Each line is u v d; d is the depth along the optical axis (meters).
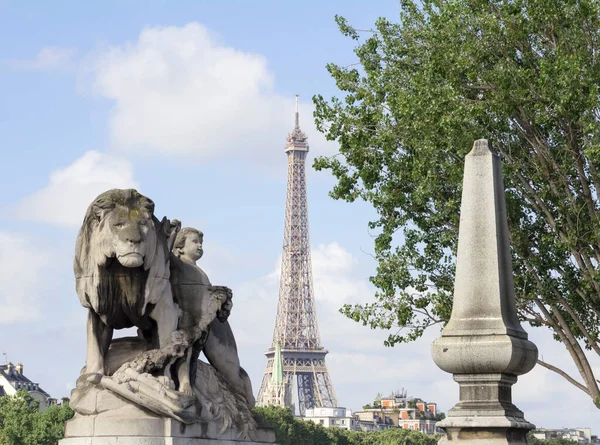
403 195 42.12
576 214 38.19
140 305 17.42
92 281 17.25
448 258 43.25
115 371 17.67
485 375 17.86
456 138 37.59
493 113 37.66
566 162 37.69
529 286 40.62
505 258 18.88
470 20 37.91
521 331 18.53
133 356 17.94
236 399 19.38
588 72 35.44
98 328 17.80
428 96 38.25
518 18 36.66
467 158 19.23
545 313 41.44
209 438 17.91
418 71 41.28
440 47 38.38
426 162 38.91
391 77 43.69
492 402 17.73
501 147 38.38
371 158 42.75
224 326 19.86
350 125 43.38
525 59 37.75
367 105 43.56
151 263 17.36
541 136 38.06
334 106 43.88
